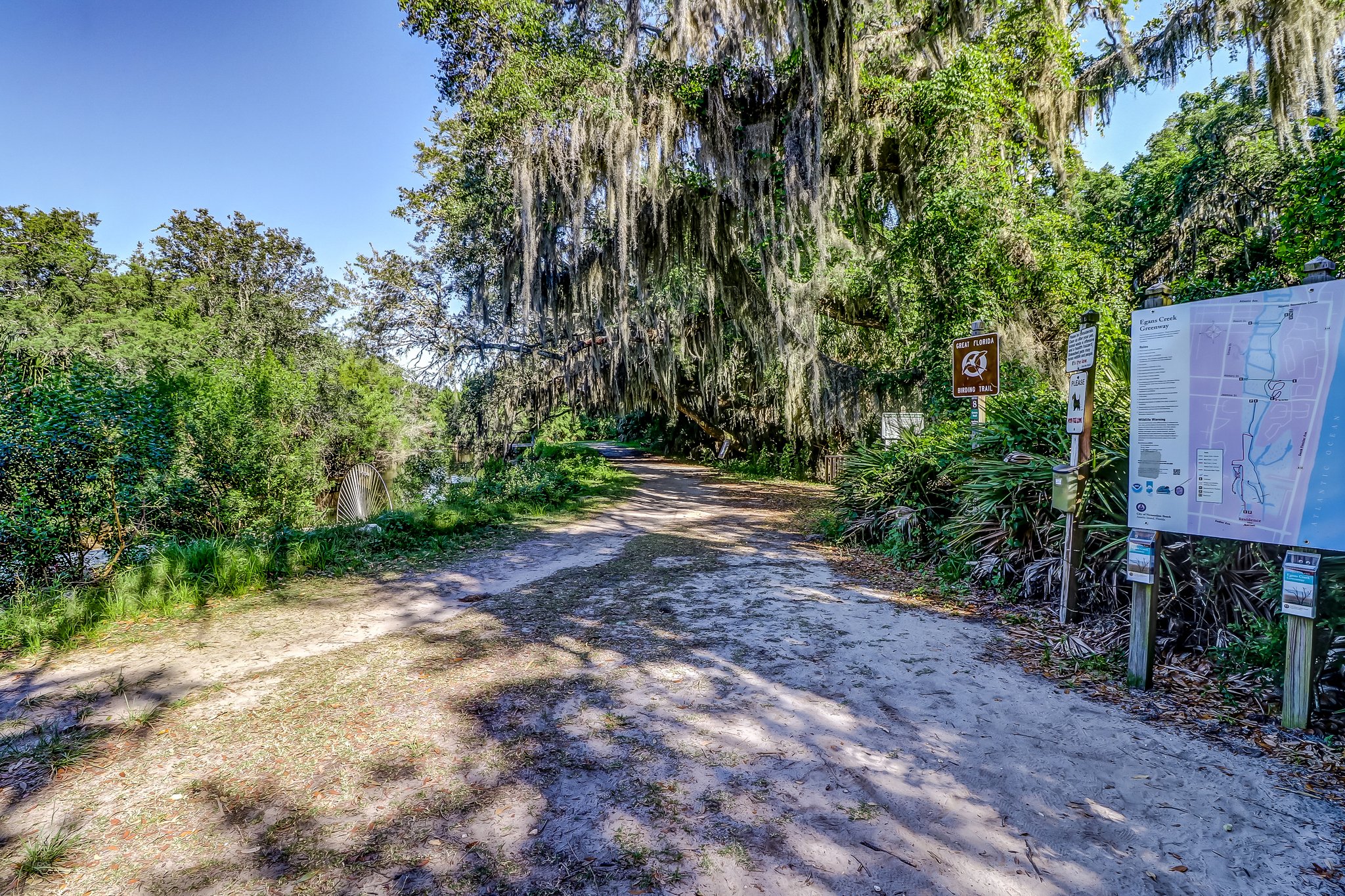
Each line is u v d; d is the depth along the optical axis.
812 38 9.14
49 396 5.77
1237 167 11.52
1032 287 9.23
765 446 20.30
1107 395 4.94
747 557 7.07
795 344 12.80
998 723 3.03
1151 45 11.22
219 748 2.89
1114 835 2.19
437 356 16.11
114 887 1.99
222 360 13.58
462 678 3.70
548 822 2.31
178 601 5.28
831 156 11.05
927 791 2.47
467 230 13.98
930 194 9.99
